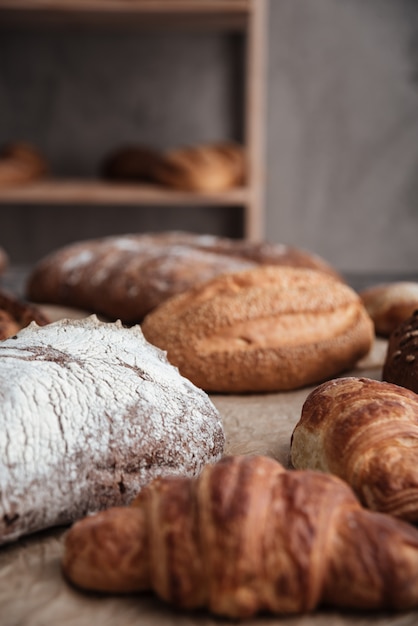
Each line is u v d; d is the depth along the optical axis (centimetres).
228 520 57
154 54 217
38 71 216
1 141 220
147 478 67
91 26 207
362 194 230
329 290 94
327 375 91
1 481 63
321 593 58
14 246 228
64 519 65
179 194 183
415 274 155
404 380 81
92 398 68
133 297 112
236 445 77
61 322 77
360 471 65
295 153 228
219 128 221
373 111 225
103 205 226
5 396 65
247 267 116
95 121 221
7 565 63
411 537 58
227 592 56
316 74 223
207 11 181
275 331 89
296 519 57
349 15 219
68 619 58
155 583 58
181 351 87
